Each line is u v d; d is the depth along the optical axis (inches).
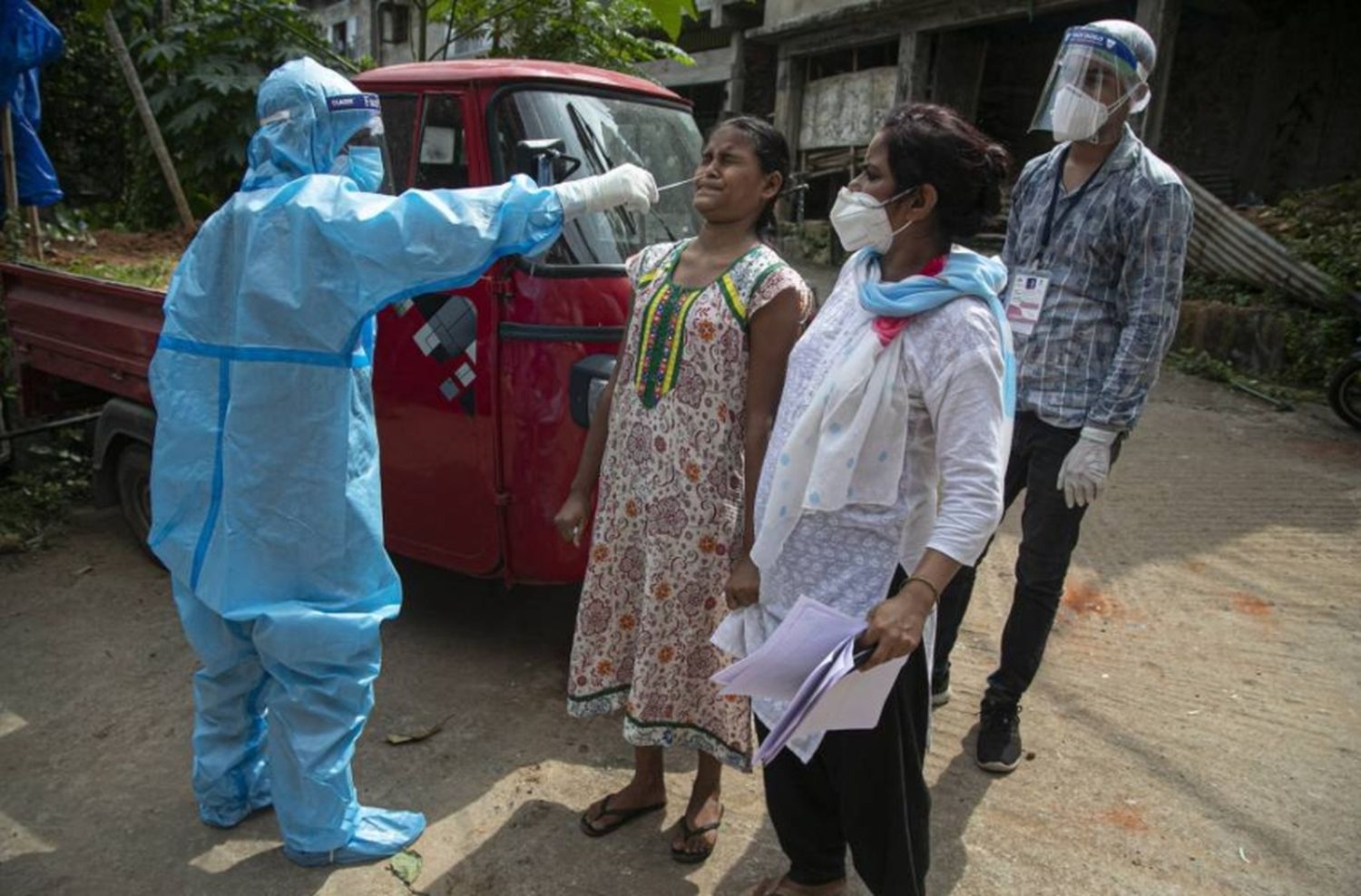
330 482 86.7
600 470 101.0
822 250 513.3
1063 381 107.0
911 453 71.6
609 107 135.9
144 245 231.9
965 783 112.8
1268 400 300.2
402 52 674.8
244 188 88.4
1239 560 179.9
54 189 209.8
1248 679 137.9
